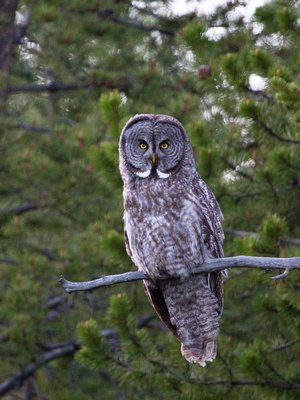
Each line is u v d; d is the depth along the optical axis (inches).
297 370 415.8
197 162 479.2
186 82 695.7
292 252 413.7
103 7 768.9
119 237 453.7
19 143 667.4
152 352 434.9
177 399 418.3
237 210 498.0
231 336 530.0
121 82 759.7
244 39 616.7
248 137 519.8
